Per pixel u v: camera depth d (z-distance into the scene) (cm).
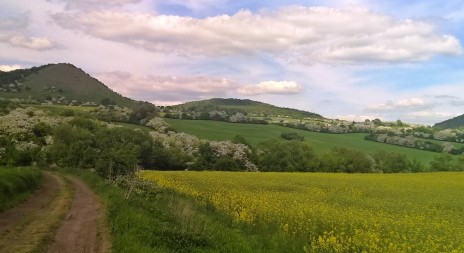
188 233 1438
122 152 4438
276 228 1875
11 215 1822
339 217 2105
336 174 6675
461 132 14275
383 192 3850
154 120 11600
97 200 2488
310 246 1600
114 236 1436
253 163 9369
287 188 3756
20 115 9794
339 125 15275
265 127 13700
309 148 9812
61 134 7412
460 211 2861
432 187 4522
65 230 1538
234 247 1452
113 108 13800
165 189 3108
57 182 3759
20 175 2856
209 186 3556
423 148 12181
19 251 1208
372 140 13275
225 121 14100
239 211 2298
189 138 9844
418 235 1823
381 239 1695
